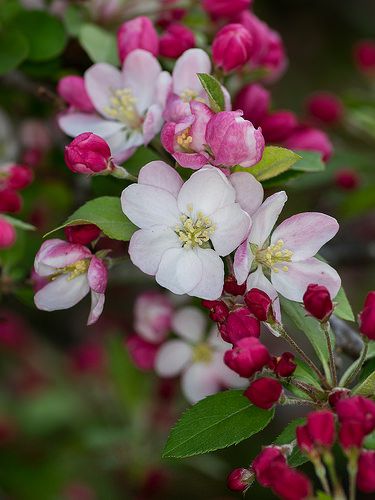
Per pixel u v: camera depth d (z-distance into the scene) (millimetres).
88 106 436
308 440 341
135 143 416
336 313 382
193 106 373
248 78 482
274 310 372
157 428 624
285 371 365
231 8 477
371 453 341
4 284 468
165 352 509
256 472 349
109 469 650
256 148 365
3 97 560
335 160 582
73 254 382
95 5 487
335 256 572
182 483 682
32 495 667
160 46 443
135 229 378
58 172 566
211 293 367
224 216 369
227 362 359
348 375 376
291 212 643
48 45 482
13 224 441
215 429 368
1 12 482
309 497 336
